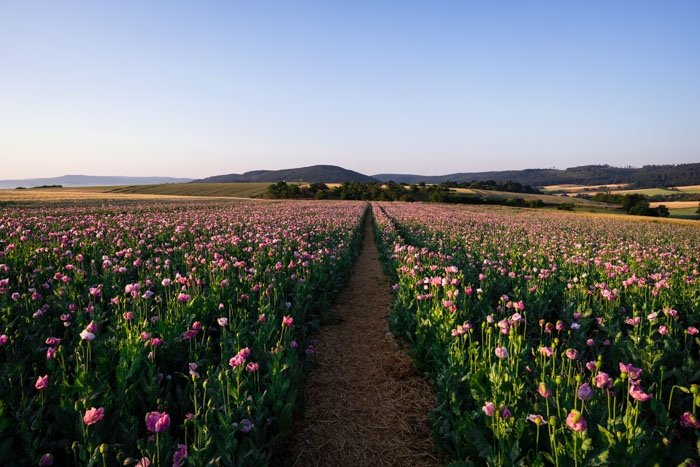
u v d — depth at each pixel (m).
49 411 3.47
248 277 7.65
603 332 6.10
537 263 11.40
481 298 6.91
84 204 41.16
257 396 3.81
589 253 14.65
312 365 5.89
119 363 4.07
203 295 6.53
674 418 4.14
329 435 4.31
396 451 4.06
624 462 2.82
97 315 5.14
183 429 3.72
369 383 5.48
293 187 105.69
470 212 52.66
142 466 2.58
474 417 3.70
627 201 82.75
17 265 8.05
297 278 8.38
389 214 40.56
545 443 3.34
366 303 9.77
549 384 3.82
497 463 3.06
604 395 4.06
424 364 5.58
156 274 7.86
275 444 3.85
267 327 5.32
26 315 5.37
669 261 11.59
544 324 6.38
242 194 103.44
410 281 8.43
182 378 4.45
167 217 22.58
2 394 3.57
